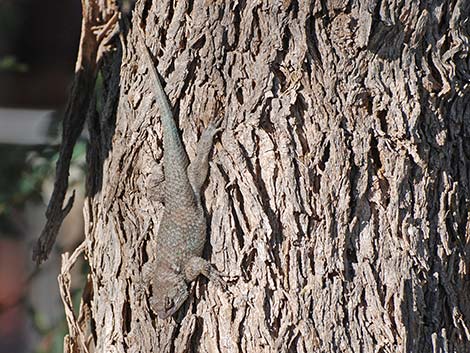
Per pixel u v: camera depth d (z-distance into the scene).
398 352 3.22
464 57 3.37
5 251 10.90
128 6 3.82
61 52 8.65
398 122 3.26
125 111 3.46
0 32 8.51
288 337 3.16
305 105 3.22
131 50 3.49
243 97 3.24
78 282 5.55
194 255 3.24
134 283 3.38
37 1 8.63
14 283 9.88
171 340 3.27
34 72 8.45
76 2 8.73
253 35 3.23
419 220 3.29
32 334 7.84
